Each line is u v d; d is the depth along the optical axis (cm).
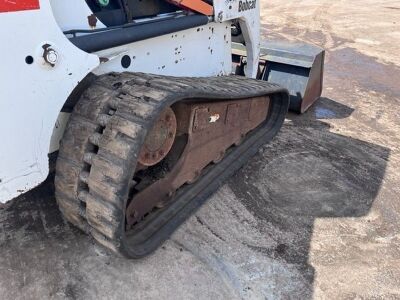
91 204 182
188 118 230
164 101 181
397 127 418
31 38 160
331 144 371
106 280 207
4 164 167
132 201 209
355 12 1073
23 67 160
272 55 424
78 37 185
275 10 1090
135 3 242
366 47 741
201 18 272
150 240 219
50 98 173
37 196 261
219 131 273
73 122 188
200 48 291
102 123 182
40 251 221
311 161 338
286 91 340
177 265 220
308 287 214
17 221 240
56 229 236
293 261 231
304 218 268
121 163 172
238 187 295
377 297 211
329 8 1127
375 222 269
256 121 338
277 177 311
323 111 447
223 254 231
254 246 239
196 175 265
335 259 235
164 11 265
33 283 202
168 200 244
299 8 1123
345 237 253
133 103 181
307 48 443
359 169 332
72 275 208
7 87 158
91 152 183
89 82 202
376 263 234
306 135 384
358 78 569
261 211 271
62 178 190
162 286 206
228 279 214
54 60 168
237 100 279
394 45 761
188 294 203
